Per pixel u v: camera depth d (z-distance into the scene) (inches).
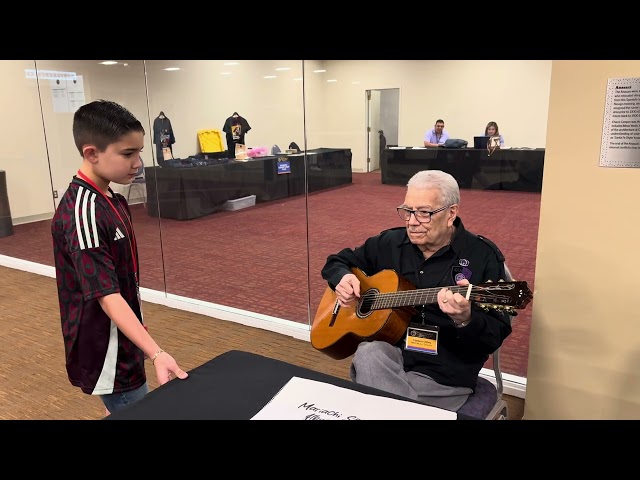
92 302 54.4
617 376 73.6
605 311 72.6
